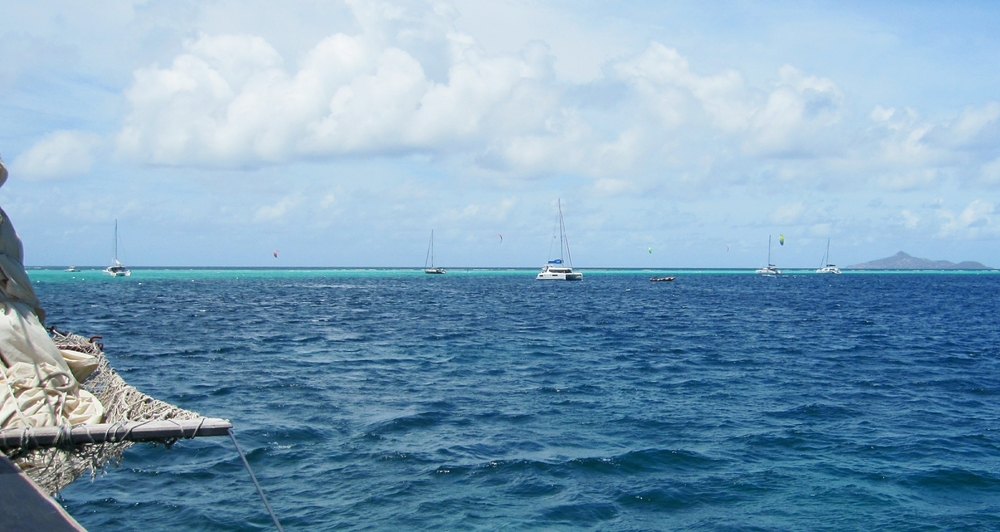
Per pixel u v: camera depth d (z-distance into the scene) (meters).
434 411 20.70
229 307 71.75
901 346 40.03
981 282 190.12
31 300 5.92
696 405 22.08
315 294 104.56
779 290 131.00
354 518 12.37
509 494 13.69
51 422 5.27
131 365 29.45
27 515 4.35
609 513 12.86
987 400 23.31
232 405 21.34
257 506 12.77
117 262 182.12
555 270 172.75
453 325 52.09
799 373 29.12
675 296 104.25
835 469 15.39
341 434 17.75
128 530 11.60
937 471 15.27
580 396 23.44
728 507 13.23
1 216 5.75
